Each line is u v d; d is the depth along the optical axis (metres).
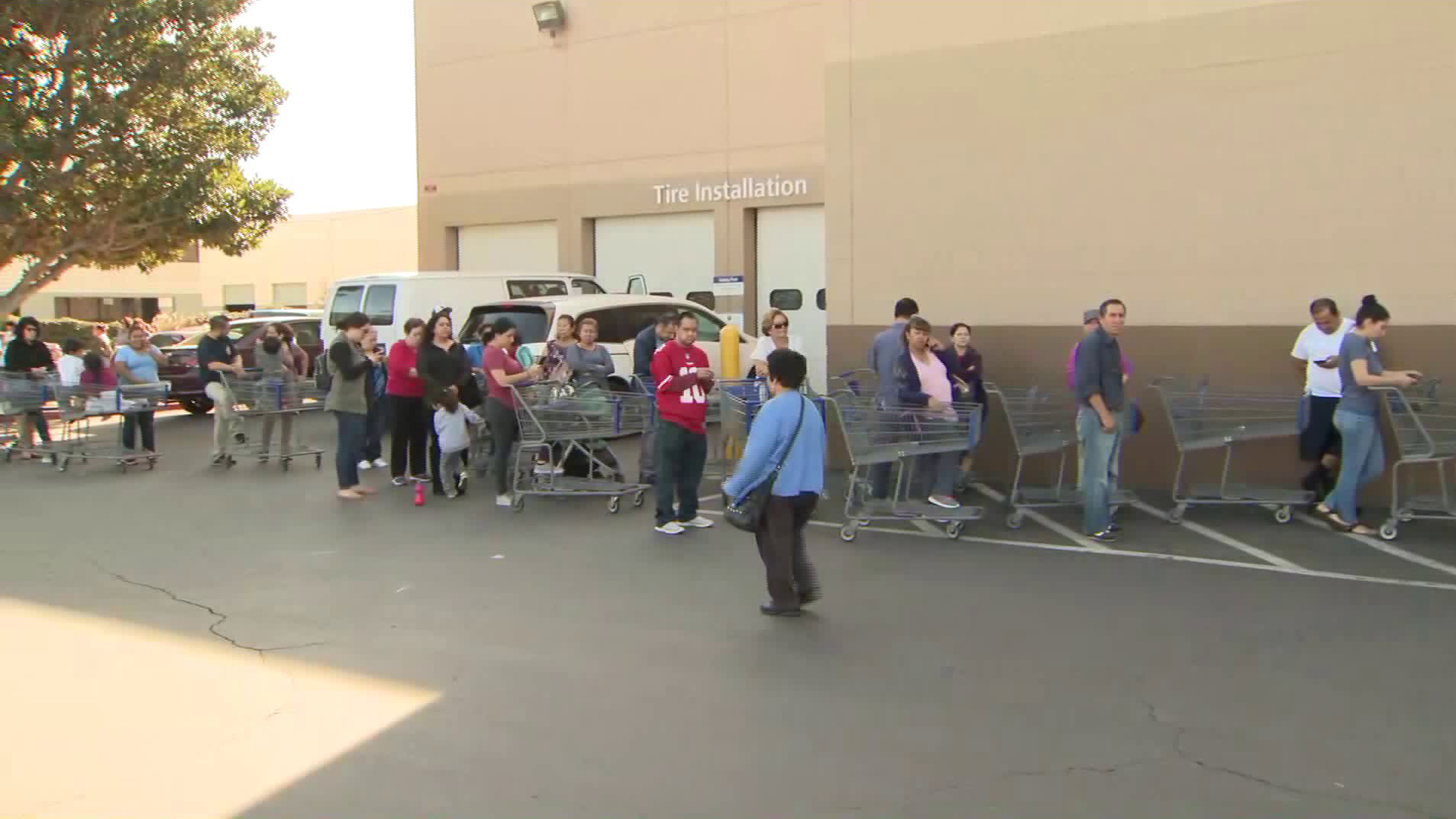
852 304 11.95
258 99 22.97
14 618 6.96
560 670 5.90
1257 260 10.00
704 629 6.59
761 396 11.00
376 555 8.64
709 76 18.59
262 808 4.33
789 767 4.65
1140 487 10.66
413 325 11.70
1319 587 7.32
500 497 10.48
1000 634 6.41
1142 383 10.54
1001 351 11.19
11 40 19.84
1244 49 9.95
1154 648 6.12
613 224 20.11
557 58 20.31
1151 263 10.45
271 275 50.69
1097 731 4.99
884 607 6.99
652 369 9.20
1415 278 9.38
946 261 11.42
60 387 13.49
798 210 18.12
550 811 4.28
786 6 17.78
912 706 5.31
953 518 8.79
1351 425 8.66
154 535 9.51
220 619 6.92
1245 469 10.17
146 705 5.44
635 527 9.54
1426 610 6.77
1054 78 10.79
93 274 46.34
